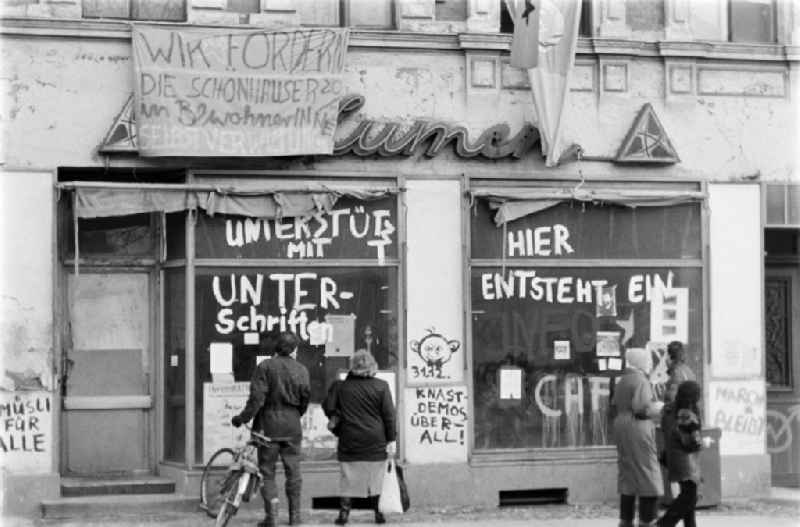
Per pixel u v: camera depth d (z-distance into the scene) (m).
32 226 15.95
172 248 16.83
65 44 16.11
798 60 18.23
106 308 17.03
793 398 19.23
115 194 16.06
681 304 17.81
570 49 17.05
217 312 16.42
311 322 16.70
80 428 16.84
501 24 17.50
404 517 16.16
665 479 16.39
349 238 16.84
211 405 16.33
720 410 17.86
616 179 17.66
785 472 19.17
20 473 15.84
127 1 16.53
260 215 16.50
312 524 15.49
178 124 16.16
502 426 17.19
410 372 16.89
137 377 17.06
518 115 17.36
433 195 17.06
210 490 16.16
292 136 16.44
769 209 18.17
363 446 15.18
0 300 15.84
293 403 15.09
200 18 16.47
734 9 18.39
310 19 16.97
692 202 17.91
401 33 16.94
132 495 16.20
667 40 17.81
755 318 18.05
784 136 18.27
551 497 17.45
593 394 17.48
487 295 17.25
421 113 17.08
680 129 17.91
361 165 16.92
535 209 17.30
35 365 15.90
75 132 16.11
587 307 17.53
